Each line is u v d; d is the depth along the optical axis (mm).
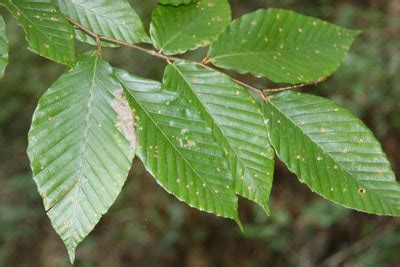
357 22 1854
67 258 1758
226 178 559
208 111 575
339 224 1645
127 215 1777
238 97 578
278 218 1672
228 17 610
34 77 2033
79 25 587
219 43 601
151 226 1758
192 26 604
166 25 602
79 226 546
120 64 1856
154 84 569
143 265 1714
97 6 594
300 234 1673
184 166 558
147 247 1739
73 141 553
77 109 558
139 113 563
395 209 566
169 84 581
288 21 611
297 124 583
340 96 1691
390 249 1548
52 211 545
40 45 553
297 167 573
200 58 1638
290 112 586
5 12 2023
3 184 1891
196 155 561
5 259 1758
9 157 1971
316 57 606
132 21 594
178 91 579
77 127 555
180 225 1749
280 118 584
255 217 1712
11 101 2027
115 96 562
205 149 562
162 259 1723
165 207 1774
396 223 1582
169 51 595
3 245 1786
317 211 1631
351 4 1927
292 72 598
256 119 574
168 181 553
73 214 546
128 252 1741
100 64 568
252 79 1522
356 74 1685
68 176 549
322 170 574
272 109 587
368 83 1686
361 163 575
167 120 564
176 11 605
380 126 1682
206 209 553
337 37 614
